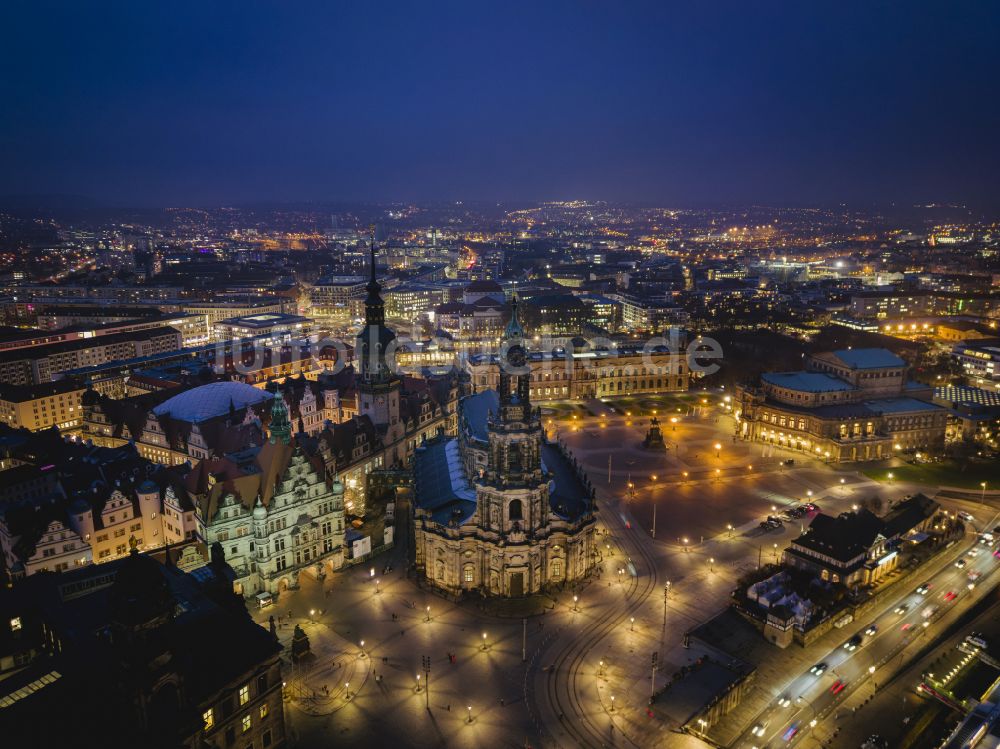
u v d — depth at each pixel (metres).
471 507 130.50
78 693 68.12
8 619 85.88
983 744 83.38
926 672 104.19
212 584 93.12
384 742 90.25
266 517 122.00
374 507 165.50
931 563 136.25
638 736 91.44
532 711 96.06
